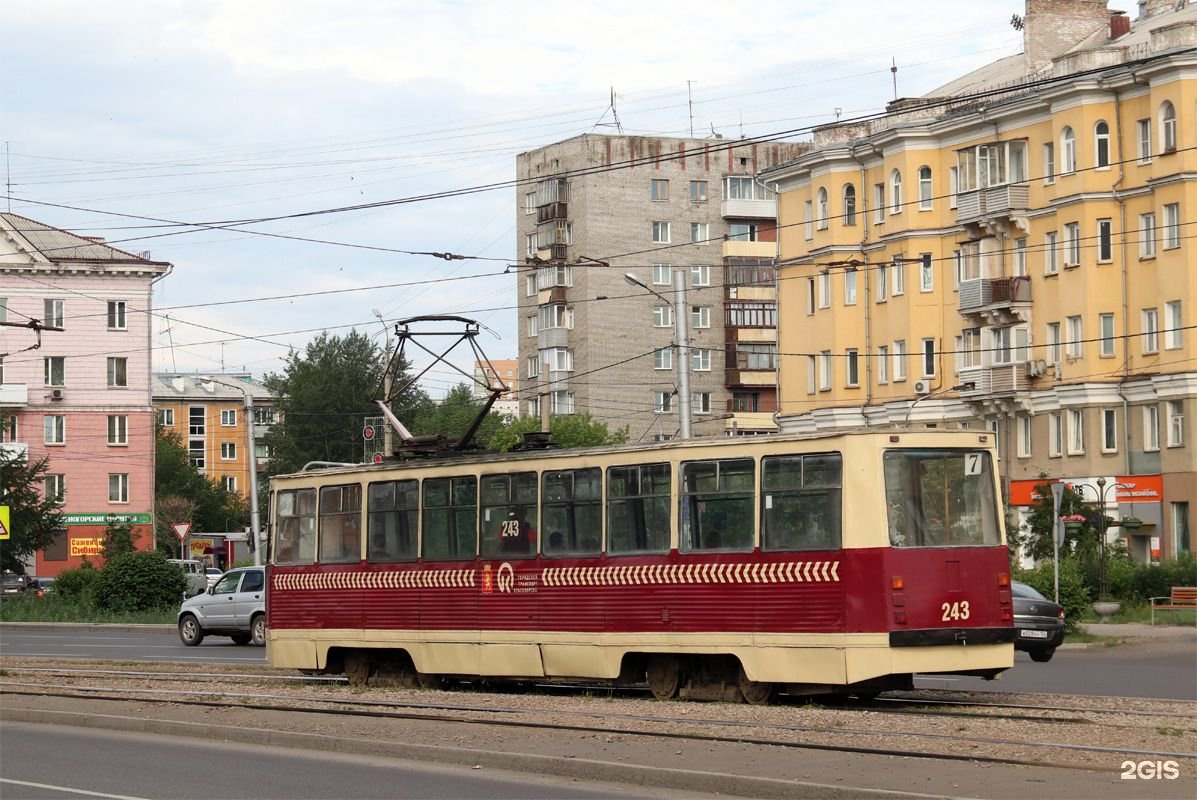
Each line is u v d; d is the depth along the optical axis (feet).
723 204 277.85
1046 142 178.81
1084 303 172.65
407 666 76.54
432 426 298.76
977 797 38.01
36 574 246.06
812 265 210.79
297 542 82.02
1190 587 141.69
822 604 58.90
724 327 275.80
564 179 275.59
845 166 205.67
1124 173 169.78
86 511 248.32
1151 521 166.40
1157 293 166.09
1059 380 177.06
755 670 60.59
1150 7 199.93
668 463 64.44
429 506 74.49
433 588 73.56
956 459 60.44
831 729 51.08
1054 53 196.24
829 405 207.72
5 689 77.56
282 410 330.13
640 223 274.16
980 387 185.26
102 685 79.46
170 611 168.04
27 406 245.45
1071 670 85.76
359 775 47.11
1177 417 164.45
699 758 46.14
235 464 422.82
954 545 59.67
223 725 57.93
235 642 125.39
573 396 272.92
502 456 71.10
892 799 38.17
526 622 69.05
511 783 45.06
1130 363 169.68
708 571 62.49
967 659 59.31
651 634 64.18
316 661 79.82
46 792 44.45
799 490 60.18
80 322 248.93
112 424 250.57
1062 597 115.55
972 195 186.39
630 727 53.83
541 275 279.08
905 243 195.52
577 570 67.26
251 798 42.78
